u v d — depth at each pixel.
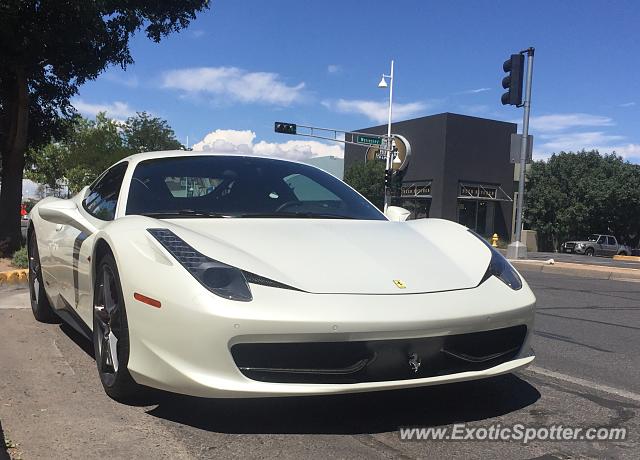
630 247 39.28
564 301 8.27
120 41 12.03
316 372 2.65
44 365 3.90
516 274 3.45
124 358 2.96
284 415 3.12
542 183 39.03
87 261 3.61
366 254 3.14
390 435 2.93
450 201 35.56
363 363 2.68
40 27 10.27
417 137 37.25
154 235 2.94
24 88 11.58
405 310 2.73
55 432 2.81
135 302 2.83
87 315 3.69
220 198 3.87
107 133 43.88
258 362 2.64
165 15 12.64
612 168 38.66
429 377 2.82
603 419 3.28
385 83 31.94
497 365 3.05
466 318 2.85
